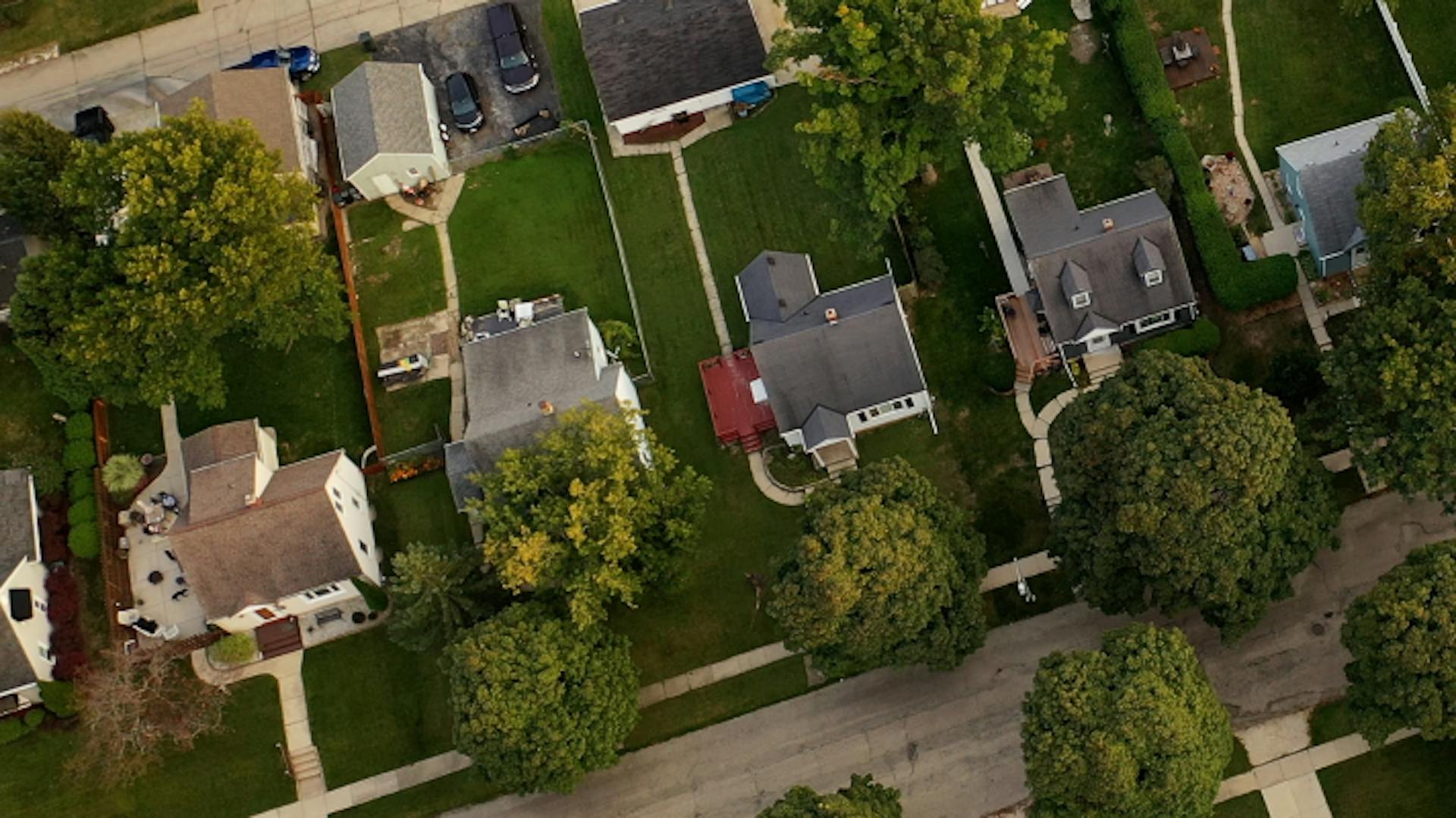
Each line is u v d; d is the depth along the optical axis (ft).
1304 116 258.37
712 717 241.76
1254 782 226.99
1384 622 205.36
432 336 270.05
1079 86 266.57
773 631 245.04
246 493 241.76
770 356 244.42
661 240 271.08
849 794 214.48
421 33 291.38
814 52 238.89
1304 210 243.60
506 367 254.06
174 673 249.75
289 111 275.18
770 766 237.66
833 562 208.44
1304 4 263.90
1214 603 217.15
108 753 241.55
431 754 244.42
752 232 268.82
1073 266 240.94
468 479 239.50
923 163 248.93
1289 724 228.84
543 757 216.54
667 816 237.25
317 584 241.96
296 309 253.65
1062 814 203.82
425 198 279.08
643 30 273.33
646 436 246.27
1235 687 232.32
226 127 241.76
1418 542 234.79
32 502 254.47
